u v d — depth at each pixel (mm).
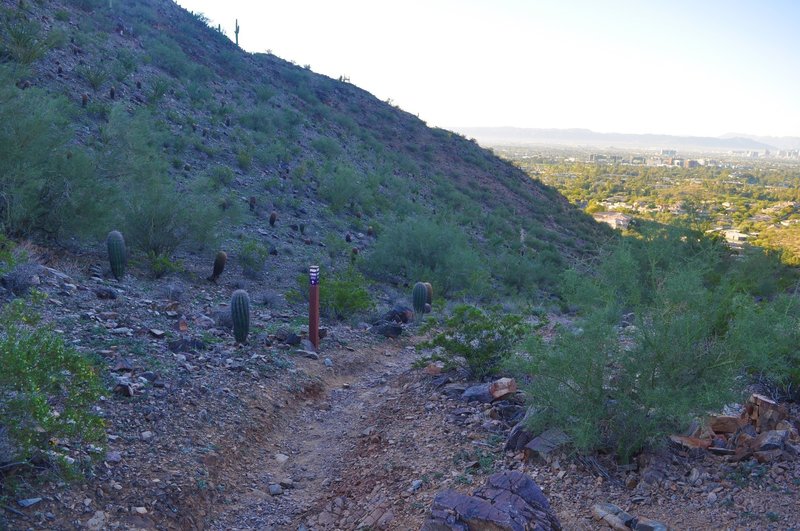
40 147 13305
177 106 34031
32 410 4828
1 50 24969
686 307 5961
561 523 4797
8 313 5723
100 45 34375
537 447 5957
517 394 7855
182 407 7203
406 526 5055
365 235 29172
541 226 58281
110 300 10586
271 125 40688
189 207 16609
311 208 29703
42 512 4754
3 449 4902
